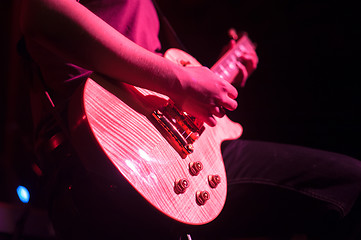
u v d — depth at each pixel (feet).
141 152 2.49
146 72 2.59
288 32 8.36
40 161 2.86
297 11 8.29
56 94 2.84
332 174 3.30
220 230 3.74
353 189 3.19
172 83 2.67
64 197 2.66
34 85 2.97
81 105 2.42
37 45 2.76
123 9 3.06
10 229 4.38
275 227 3.55
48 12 2.33
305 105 7.84
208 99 2.77
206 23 9.57
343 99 7.39
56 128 2.73
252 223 3.61
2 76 8.76
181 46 4.09
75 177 2.66
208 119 2.86
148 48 3.23
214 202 2.74
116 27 3.00
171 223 2.66
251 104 8.46
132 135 2.50
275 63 8.41
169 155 2.62
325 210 3.23
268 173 3.48
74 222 2.68
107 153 2.35
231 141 3.76
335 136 7.28
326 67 7.75
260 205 3.52
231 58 4.36
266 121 8.19
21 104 8.11
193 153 2.85
